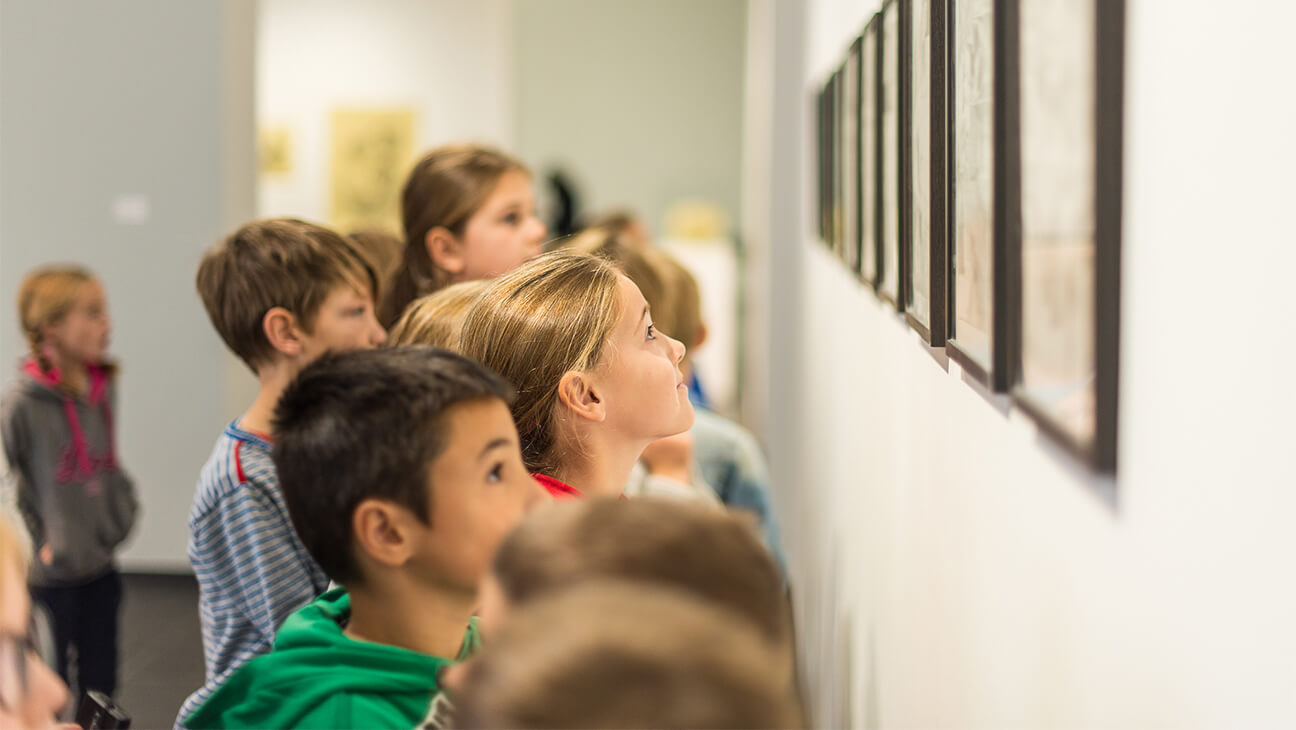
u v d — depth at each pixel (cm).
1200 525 82
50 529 344
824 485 398
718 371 1009
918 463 205
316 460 116
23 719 113
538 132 1120
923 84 184
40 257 543
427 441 112
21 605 114
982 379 138
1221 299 79
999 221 128
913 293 202
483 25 952
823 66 428
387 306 290
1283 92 70
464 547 113
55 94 538
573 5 1107
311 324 215
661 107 1116
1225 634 78
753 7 757
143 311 546
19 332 539
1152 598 91
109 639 360
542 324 164
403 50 953
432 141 959
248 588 194
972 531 158
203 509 199
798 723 72
